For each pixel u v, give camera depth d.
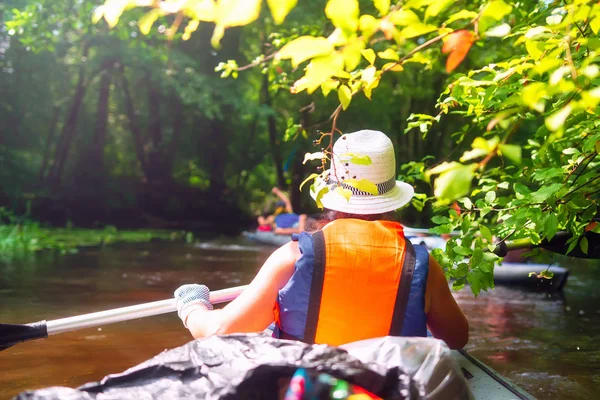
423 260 1.86
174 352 1.58
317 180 1.96
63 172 21.28
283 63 4.76
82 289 6.03
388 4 1.27
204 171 23.88
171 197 20.78
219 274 7.56
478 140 1.16
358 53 1.23
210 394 1.45
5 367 3.27
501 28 1.37
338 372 1.47
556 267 6.68
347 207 2.00
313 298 1.82
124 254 9.88
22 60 18.41
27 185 18.75
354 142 2.03
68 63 20.25
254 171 27.28
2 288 5.95
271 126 20.33
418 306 1.83
